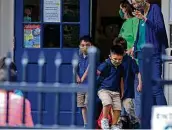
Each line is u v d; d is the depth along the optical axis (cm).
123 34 2475
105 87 2200
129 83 2230
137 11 2241
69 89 1231
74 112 1289
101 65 2189
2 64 1573
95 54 1228
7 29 2559
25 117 1442
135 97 2266
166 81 1321
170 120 1261
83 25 2561
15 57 2559
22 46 2564
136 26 2439
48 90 1231
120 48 2186
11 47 2559
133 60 2234
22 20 2562
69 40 2566
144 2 2223
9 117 1430
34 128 1273
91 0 2578
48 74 2550
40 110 1298
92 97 1229
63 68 2553
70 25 2566
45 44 2567
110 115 2211
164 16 2512
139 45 2272
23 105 1410
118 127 2198
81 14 2559
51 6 2558
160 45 2216
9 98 1438
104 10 3362
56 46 2567
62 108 2508
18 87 1235
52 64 2553
